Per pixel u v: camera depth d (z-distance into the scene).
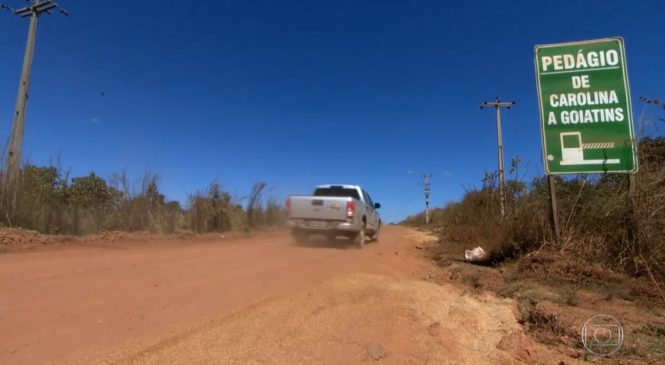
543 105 9.88
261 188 21.23
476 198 13.50
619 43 9.66
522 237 9.69
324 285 6.92
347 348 4.30
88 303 5.26
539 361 4.36
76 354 3.73
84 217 14.11
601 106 9.56
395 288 7.12
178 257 9.53
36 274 6.79
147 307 5.21
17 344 3.88
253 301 5.70
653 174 8.82
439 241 16.14
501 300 6.70
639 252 7.86
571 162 9.55
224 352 3.94
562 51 9.92
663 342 4.81
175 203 17.42
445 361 4.26
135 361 3.64
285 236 18.97
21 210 12.37
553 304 6.17
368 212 15.66
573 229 9.05
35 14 20.83
